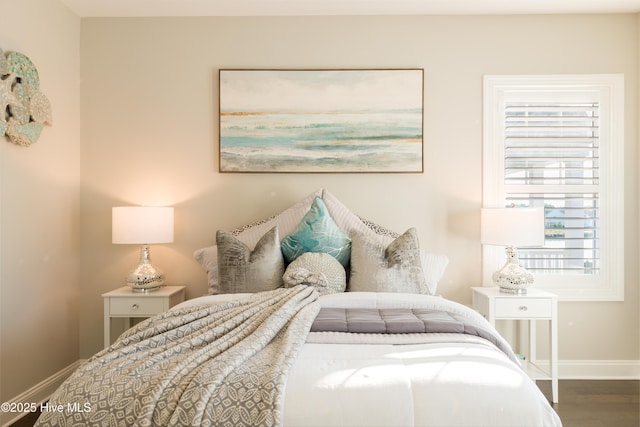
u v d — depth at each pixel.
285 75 3.54
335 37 3.56
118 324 3.56
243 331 1.97
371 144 3.53
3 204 2.73
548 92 3.56
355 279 2.86
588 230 3.57
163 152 3.59
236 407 1.52
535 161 3.59
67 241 3.42
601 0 3.32
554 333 3.10
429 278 3.15
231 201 3.58
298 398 1.55
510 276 3.19
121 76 3.59
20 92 2.83
